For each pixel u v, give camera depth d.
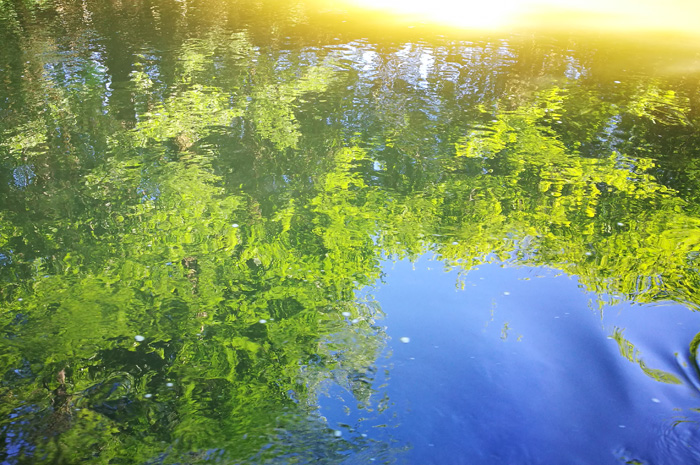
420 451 4.78
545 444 4.77
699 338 5.86
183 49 16.95
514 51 18.44
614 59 17.94
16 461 4.78
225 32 19.08
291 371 5.77
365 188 9.77
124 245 8.16
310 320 6.57
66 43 17.12
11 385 5.67
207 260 7.81
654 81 15.77
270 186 9.78
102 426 5.17
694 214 8.89
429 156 10.98
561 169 10.54
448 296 6.89
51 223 8.65
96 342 6.27
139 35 18.28
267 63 16.02
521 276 7.24
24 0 22.81
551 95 14.48
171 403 5.43
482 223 8.65
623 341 5.96
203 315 6.71
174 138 11.46
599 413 5.07
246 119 12.37
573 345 5.95
